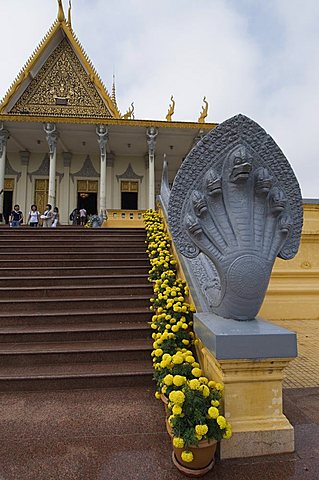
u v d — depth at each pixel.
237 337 2.29
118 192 24.03
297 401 3.22
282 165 2.65
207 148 2.66
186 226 2.65
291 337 2.33
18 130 20.41
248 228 2.56
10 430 2.74
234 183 2.58
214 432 2.12
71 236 9.55
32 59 22.00
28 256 7.84
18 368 3.86
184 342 3.35
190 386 2.24
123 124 19.86
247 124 2.62
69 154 23.72
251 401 2.37
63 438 2.62
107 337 4.51
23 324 4.86
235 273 2.53
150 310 5.04
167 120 20.45
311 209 8.09
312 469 2.21
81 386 3.57
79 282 6.41
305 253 7.93
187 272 4.69
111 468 2.26
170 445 2.52
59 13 22.38
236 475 2.16
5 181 23.38
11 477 2.18
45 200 23.52
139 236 9.76
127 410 3.07
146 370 3.71
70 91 22.98
